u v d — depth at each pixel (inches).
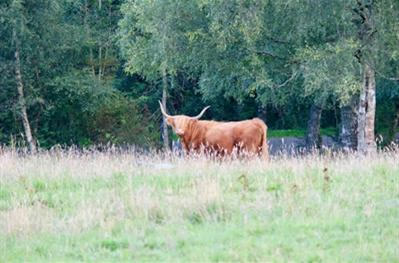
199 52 3666.3
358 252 1412.4
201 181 1945.1
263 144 2736.2
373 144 3230.8
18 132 4849.9
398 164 2161.7
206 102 5521.7
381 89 4345.5
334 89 3270.2
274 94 3838.6
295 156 2650.1
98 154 2947.8
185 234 1550.2
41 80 4798.2
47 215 1747.0
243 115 5561.0
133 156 2536.9
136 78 5600.4
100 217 1676.9
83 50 5078.7
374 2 3245.6
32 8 4544.8
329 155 2363.4
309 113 4980.3
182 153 2699.3
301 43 3555.6
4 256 1496.1
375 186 1894.7
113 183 2090.3
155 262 1413.6
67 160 2431.1
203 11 3617.1
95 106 4862.2
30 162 2396.7
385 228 1549.0
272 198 1754.4
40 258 1480.1
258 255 1411.2
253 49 3577.8
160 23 3649.1
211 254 1427.2
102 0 5472.4
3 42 4552.2
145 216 1670.8
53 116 4997.5
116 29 5329.7
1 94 4608.8
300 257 1393.9
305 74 3292.3
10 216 1705.2
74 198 1914.4
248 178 2033.7
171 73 3757.4
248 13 3321.9
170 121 2800.2
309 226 1562.5
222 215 1664.6
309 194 1792.6
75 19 5393.7
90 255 1471.5
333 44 3344.0
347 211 1668.3
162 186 2026.3
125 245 1525.6
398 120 5152.6
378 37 3260.3
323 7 3250.5
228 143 2719.0
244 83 3895.2
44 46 4658.0
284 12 3412.9
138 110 5241.1
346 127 3850.9
